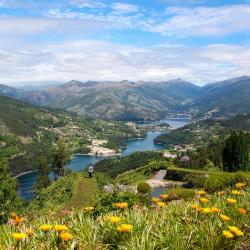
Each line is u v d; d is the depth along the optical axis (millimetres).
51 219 6559
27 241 4883
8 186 28812
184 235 5289
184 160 82812
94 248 4914
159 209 6914
